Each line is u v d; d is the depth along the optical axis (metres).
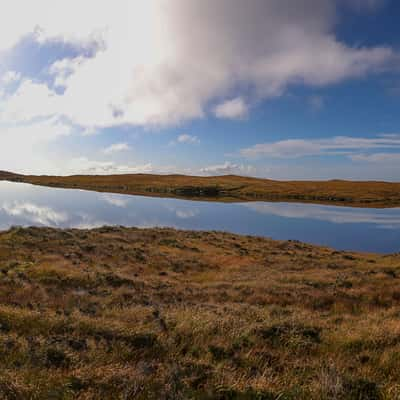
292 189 132.12
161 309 10.39
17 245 22.61
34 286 14.06
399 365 6.62
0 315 8.43
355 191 124.00
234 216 67.31
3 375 5.22
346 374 5.84
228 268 23.39
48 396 4.75
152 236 34.22
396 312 11.70
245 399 4.97
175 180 172.75
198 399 4.95
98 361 6.22
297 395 5.07
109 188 136.38
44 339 6.96
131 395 4.94
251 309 11.04
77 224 52.03
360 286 16.69
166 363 6.18
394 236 50.03
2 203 69.62
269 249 32.88
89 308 10.80
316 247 36.66
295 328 8.65
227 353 7.01
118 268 20.64
